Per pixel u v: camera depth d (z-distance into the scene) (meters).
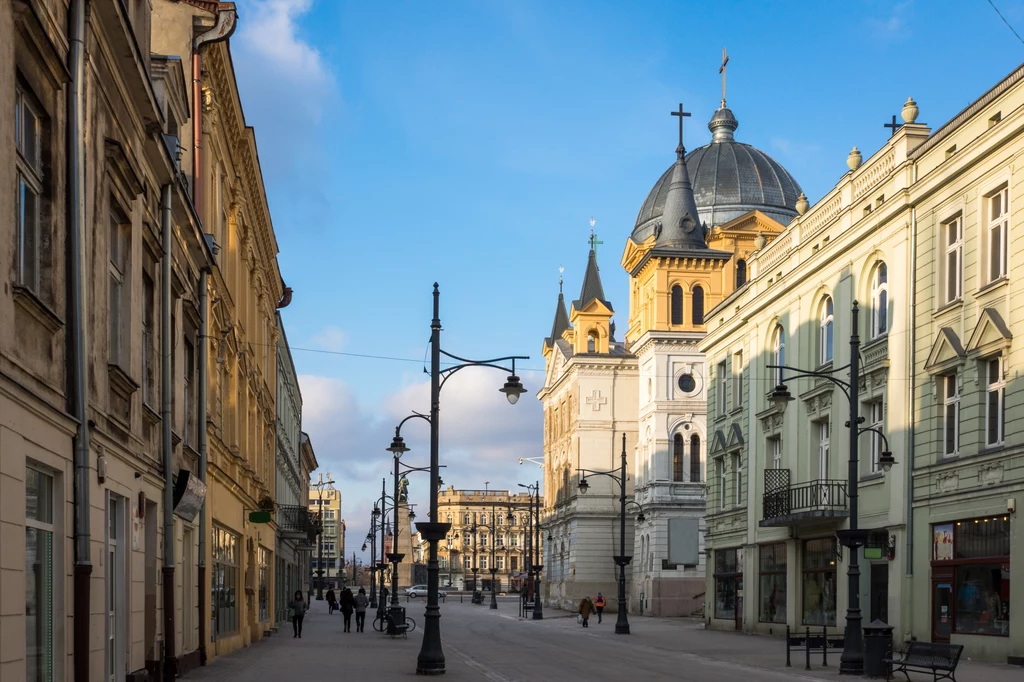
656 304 73.94
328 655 30.02
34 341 11.10
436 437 25.70
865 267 34.53
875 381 33.56
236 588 32.69
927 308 30.67
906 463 31.11
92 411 13.30
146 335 18.20
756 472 44.22
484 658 30.69
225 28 25.36
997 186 27.61
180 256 20.98
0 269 9.77
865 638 23.55
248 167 33.91
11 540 10.13
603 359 82.25
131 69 14.93
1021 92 26.53
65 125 12.11
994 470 26.92
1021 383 26.14
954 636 28.20
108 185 14.52
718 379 50.19
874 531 33.06
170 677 19.19
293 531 53.72
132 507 16.23
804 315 39.47
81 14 12.24
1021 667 24.84
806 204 42.50
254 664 25.89
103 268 14.04
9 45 10.02
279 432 56.53
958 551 28.44
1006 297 27.09
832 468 36.78
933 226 30.62
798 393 39.75
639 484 77.12
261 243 40.16
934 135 30.53
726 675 24.53
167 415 18.88
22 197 11.00
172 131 21.97
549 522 93.31
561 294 109.31
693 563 70.94
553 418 94.38
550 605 92.31
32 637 11.20
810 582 38.66
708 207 78.00
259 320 41.09
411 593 113.69
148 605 18.31
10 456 10.11
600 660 29.97
